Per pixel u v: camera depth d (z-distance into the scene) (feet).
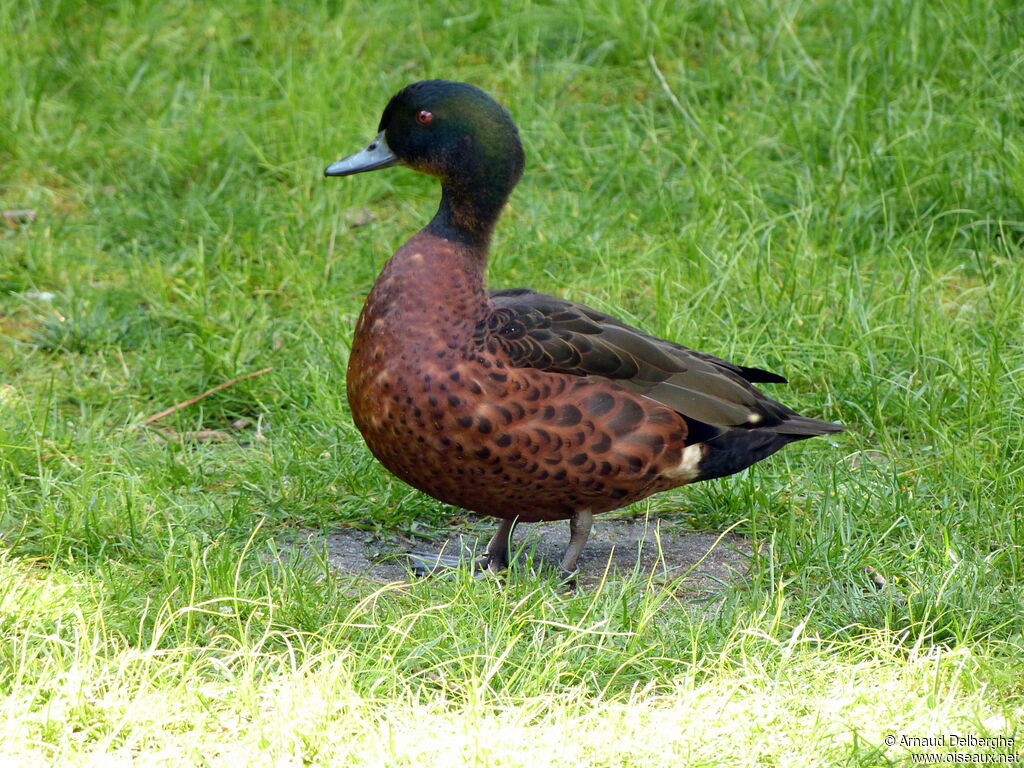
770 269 39.99
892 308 37.32
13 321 38.65
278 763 19.63
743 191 43.16
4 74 48.65
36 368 35.99
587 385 25.81
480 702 20.97
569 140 47.47
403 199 45.75
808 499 29.81
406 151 27.45
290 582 24.99
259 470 30.81
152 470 30.50
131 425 33.04
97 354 37.06
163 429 34.06
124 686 21.24
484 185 26.58
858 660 23.61
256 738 20.21
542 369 25.68
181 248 42.47
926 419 33.06
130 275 40.32
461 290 25.72
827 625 24.82
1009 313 37.04
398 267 25.98
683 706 21.34
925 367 34.71
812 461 31.96
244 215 43.09
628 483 26.45
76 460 31.01
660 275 38.06
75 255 41.91
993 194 42.68
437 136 26.84
